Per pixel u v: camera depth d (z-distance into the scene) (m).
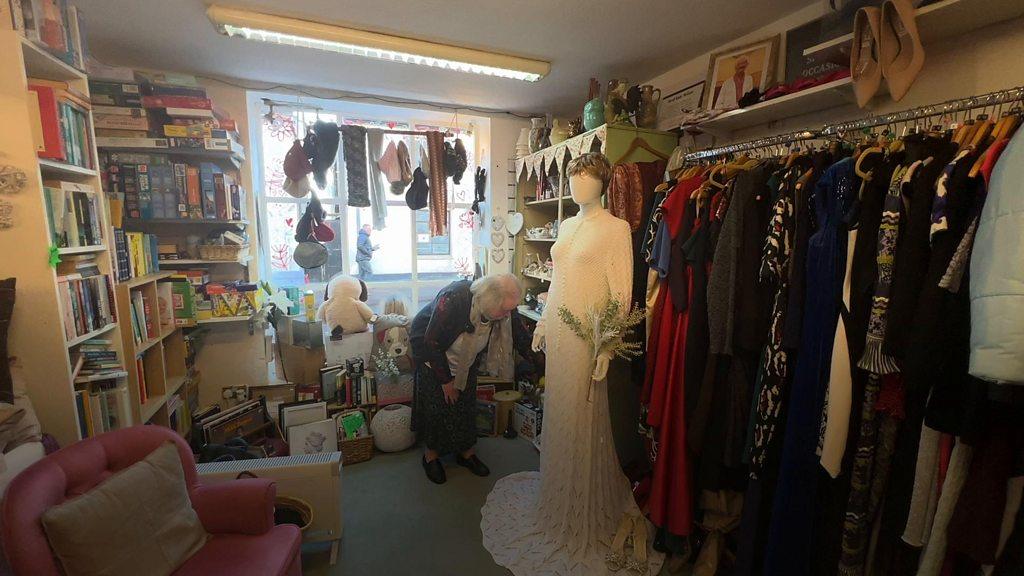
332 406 2.78
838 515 1.31
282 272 3.27
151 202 2.37
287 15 1.90
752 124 1.97
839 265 1.27
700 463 1.68
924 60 1.32
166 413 2.24
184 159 2.65
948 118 1.37
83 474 1.21
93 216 1.73
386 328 3.02
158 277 2.29
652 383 1.80
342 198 3.38
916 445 1.16
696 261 1.63
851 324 1.21
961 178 1.01
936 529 1.07
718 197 1.63
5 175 1.38
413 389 2.75
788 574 1.36
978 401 0.96
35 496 1.05
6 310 1.38
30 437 1.34
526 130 3.30
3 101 1.36
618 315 1.69
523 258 3.56
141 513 1.17
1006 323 0.78
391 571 1.73
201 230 2.77
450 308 2.23
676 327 1.71
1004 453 0.96
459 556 1.82
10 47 1.36
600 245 1.73
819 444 1.28
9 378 1.37
